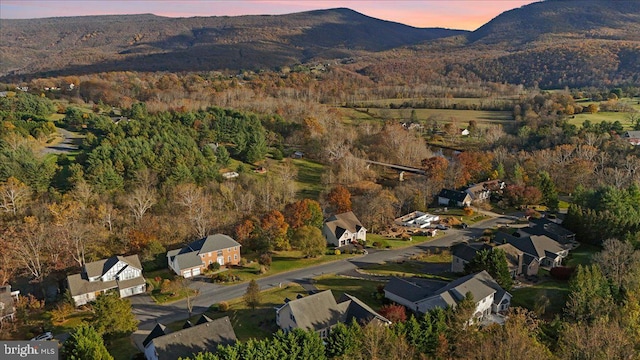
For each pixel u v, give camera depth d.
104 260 74.06
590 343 46.16
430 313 53.81
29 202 98.62
